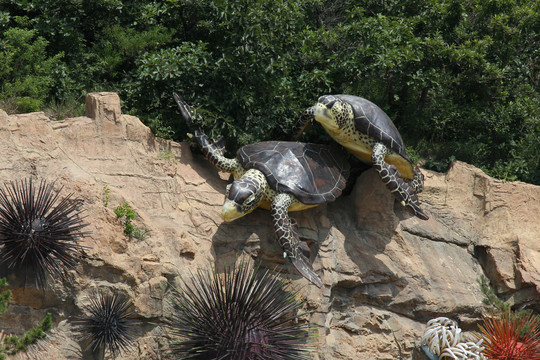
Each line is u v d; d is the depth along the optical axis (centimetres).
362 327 2117
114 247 1756
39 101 2125
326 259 2102
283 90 2373
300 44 2527
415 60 2498
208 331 1609
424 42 2609
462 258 2362
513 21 2767
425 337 2089
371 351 2097
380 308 2167
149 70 2208
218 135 2194
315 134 2452
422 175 2369
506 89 2789
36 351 1576
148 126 2256
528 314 2253
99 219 1748
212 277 1916
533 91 2798
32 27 2439
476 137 2758
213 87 2317
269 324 1656
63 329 1653
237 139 2261
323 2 2961
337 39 2628
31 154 1814
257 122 2312
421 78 2564
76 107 2230
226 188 2039
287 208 1966
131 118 2081
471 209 2441
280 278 2019
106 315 1620
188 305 1716
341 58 2545
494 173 2578
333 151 2195
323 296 2027
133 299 1747
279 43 2359
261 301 1658
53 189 1753
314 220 2167
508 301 2312
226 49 2295
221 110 2252
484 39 2661
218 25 2420
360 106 2128
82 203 1750
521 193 2441
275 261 2048
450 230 2381
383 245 2205
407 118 2761
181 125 2316
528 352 2123
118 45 2405
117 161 1992
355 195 2277
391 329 2141
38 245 1517
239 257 1995
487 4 2709
